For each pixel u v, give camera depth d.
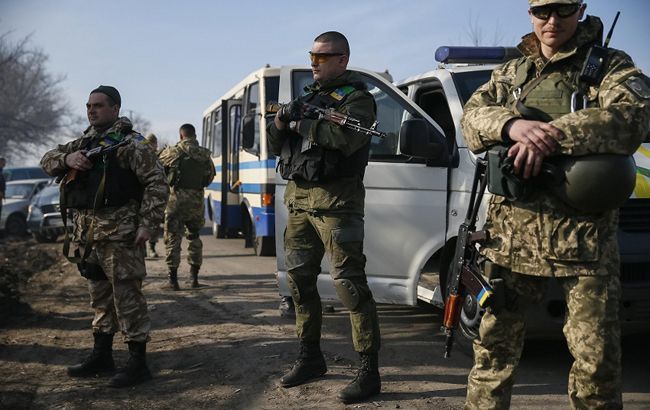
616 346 2.41
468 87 4.95
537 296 2.64
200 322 5.89
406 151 4.51
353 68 5.13
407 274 4.88
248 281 8.36
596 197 2.31
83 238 4.21
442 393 3.90
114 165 4.11
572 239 2.42
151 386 4.18
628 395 3.87
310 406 3.73
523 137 2.38
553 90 2.52
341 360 4.54
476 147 2.64
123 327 4.18
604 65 2.44
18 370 4.56
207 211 15.83
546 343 5.02
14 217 15.77
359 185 3.78
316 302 4.07
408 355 4.75
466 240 2.79
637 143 2.32
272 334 5.31
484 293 2.59
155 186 4.13
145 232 4.09
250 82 10.77
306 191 3.79
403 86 5.83
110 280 4.19
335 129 3.54
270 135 3.88
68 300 7.22
